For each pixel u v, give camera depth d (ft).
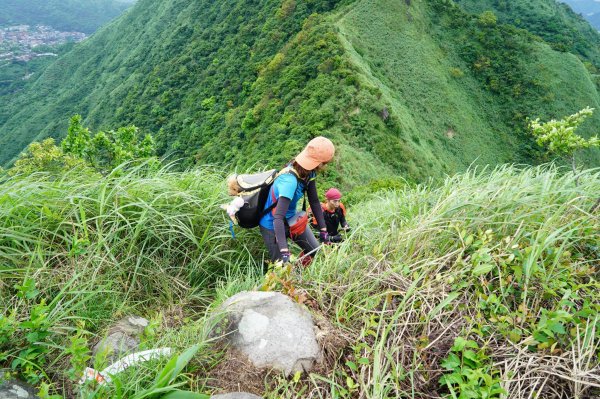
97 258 8.82
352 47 186.39
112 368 6.42
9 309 7.62
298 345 6.40
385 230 9.78
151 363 6.56
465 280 7.32
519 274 6.93
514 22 325.83
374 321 6.92
